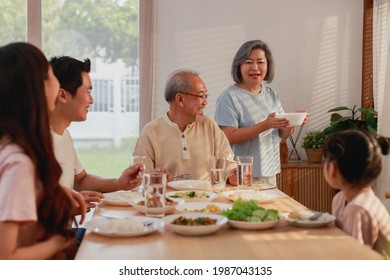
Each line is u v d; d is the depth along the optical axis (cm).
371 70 504
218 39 499
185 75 321
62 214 181
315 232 197
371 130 471
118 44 502
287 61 507
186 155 322
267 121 355
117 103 507
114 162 510
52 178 171
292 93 509
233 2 499
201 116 323
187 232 190
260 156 373
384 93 447
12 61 167
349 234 201
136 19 502
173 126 325
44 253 176
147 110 497
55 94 181
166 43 496
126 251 173
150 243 182
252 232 197
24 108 166
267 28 503
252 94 380
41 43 493
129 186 282
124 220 198
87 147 508
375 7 463
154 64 496
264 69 377
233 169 315
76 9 497
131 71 505
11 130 165
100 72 503
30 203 159
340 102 514
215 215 209
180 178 315
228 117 372
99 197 238
